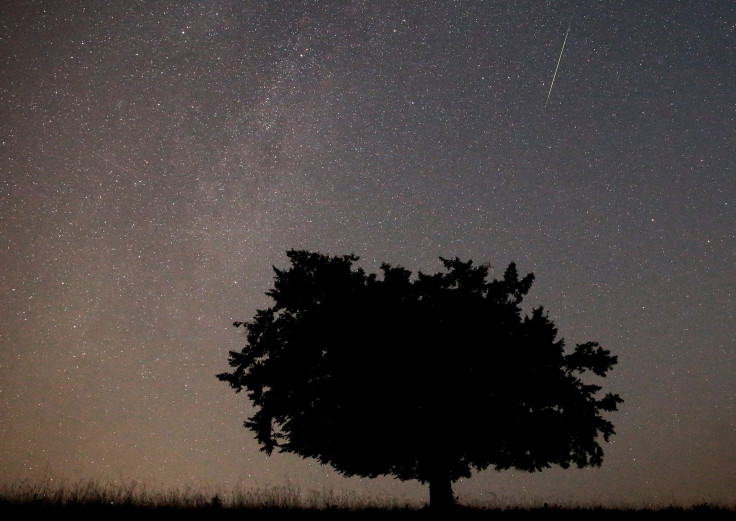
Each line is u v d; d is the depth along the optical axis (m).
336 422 12.49
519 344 12.88
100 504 10.44
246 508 11.25
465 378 12.72
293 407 12.84
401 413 12.43
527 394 12.75
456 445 12.45
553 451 12.37
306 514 10.97
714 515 12.45
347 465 12.77
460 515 11.59
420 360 12.55
